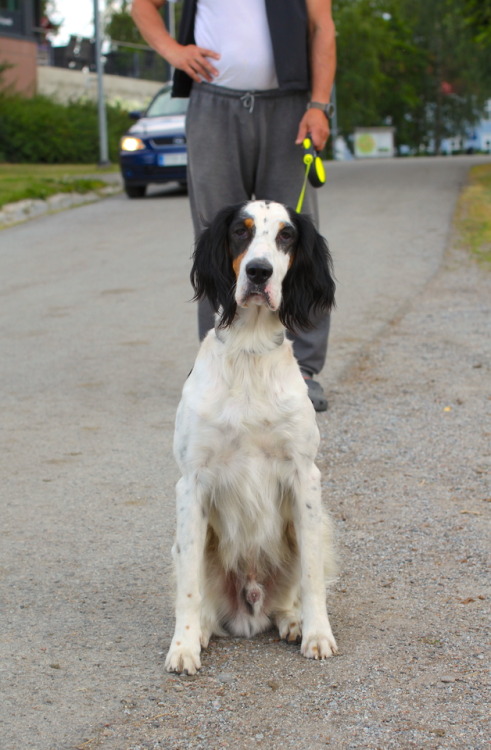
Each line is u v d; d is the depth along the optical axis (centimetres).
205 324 530
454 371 629
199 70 490
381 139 5656
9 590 347
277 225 335
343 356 668
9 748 248
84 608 333
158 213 1514
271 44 488
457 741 247
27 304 884
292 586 332
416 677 280
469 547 374
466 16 2402
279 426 309
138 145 1694
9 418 557
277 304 319
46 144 3117
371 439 505
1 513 420
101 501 432
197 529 310
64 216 1536
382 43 6144
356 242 1162
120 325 789
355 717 259
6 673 288
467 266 987
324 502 423
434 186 1773
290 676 286
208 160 505
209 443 309
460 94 6619
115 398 592
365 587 345
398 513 410
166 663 291
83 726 258
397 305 823
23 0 3356
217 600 326
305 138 484
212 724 258
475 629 309
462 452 483
